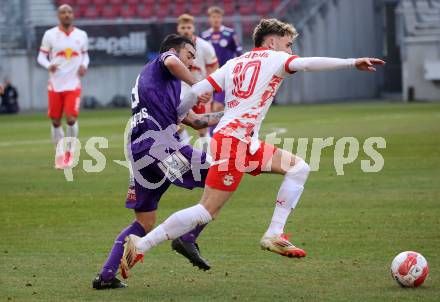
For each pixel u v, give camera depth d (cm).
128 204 1816
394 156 4025
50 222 2541
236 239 2247
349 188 3094
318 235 2272
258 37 1789
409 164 3719
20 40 9494
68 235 2338
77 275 1877
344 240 2200
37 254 2098
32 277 1858
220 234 2316
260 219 2533
